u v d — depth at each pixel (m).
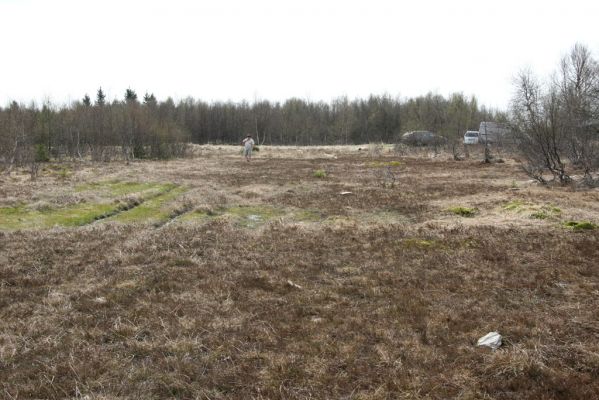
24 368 5.29
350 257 9.72
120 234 11.50
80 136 36.59
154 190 18.88
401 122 71.44
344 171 28.80
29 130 31.08
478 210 14.78
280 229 12.36
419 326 6.34
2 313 6.79
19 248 10.09
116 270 8.71
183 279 8.27
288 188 21.00
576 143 20.41
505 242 10.48
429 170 28.67
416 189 19.95
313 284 8.12
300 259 9.57
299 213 15.40
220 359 5.51
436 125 50.56
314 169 30.23
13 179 21.17
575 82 24.73
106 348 5.74
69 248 10.12
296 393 4.78
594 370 5.12
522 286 7.80
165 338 5.95
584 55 28.12
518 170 27.16
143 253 9.83
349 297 7.51
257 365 5.38
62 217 13.51
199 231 12.00
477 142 47.00
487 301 7.17
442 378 5.00
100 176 23.25
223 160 38.00
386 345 5.78
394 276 8.42
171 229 12.17
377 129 77.62
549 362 5.29
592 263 8.90
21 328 6.27
